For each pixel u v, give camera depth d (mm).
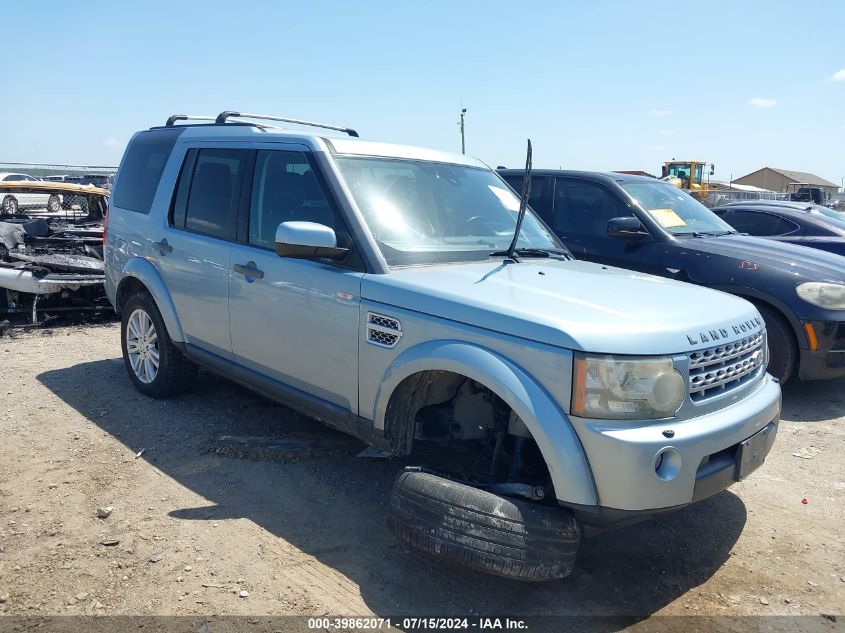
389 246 3639
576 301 3104
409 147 4441
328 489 4020
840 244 8906
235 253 4277
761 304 5875
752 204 10266
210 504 3791
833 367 5680
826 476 4512
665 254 6285
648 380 2740
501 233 4277
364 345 3455
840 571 3393
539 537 2736
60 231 9367
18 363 6359
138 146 5617
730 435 2932
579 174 7105
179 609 2902
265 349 4105
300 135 4090
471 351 2975
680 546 3592
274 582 3111
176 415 5051
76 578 3084
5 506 3695
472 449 3506
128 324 5492
